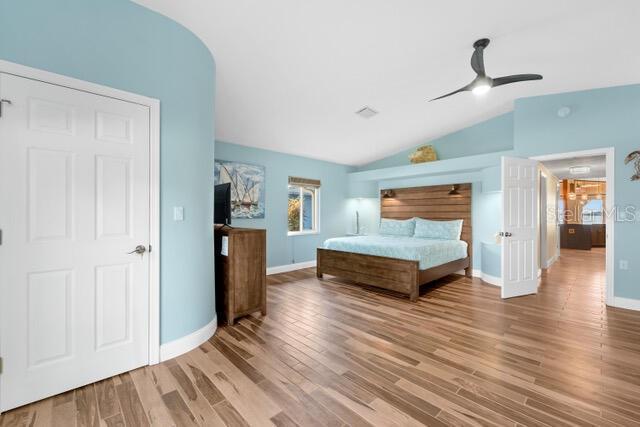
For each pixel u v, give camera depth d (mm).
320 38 2553
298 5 2154
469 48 2809
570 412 1623
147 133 2113
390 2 2180
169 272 2250
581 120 3734
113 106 1961
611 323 2943
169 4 2096
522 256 3971
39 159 1707
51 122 1740
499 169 4449
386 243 4402
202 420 1575
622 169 3461
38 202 1708
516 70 3270
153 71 2146
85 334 1875
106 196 1941
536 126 4059
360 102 3863
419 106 4156
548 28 2520
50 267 1751
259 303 3139
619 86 3504
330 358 2238
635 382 1907
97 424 1546
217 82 3189
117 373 1999
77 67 1823
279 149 5332
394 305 3531
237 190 4820
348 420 1570
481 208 4988
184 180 2338
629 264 3410
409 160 6043
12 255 1639
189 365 2137
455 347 2420
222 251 3012
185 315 2352
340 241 4789
